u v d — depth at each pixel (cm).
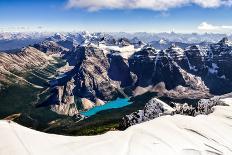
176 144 7075
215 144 7656
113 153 6191
